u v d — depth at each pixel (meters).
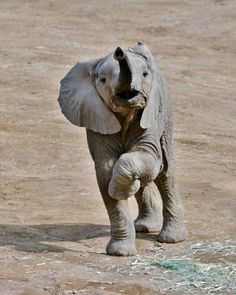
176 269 11.26
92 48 31.22
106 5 38.03
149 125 11.44
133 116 11.41
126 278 10.90
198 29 34.00
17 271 11.12
